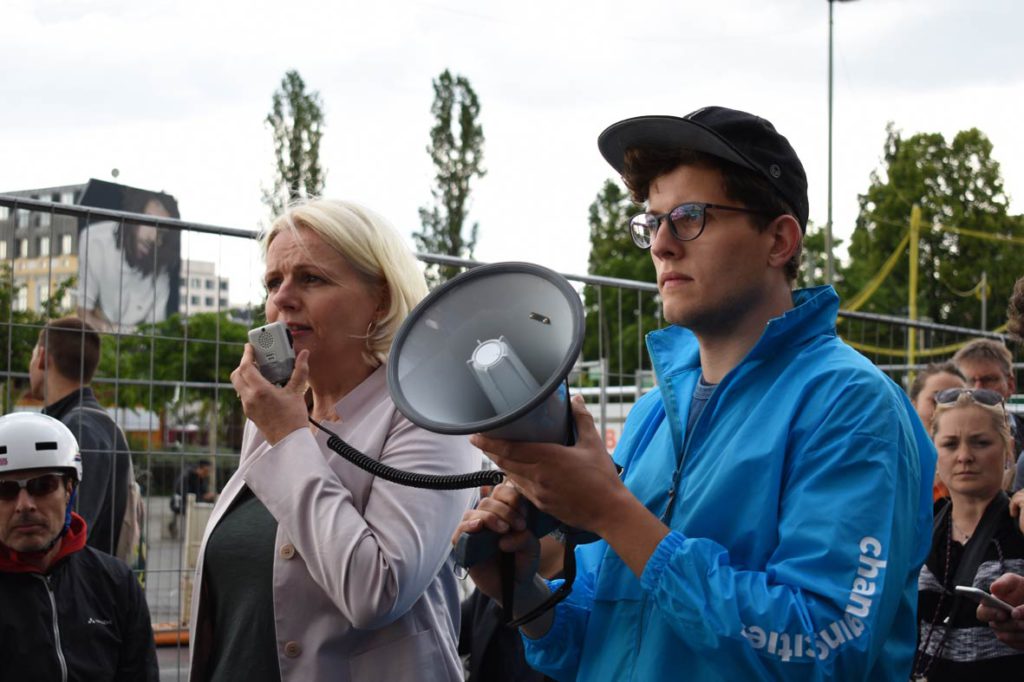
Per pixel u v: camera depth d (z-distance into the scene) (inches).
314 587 91.3
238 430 174.2
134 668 133.1
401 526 89.6
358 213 100.0
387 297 100.5
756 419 75.2
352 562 86.2
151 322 171.8
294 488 89.7
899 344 309.0
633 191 83.0
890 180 1863.9
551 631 83.0
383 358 99.4
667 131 77.0
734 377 77.7
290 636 90.9
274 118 2279.8
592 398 213.6
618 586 79.2
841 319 292.5
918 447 76.5
